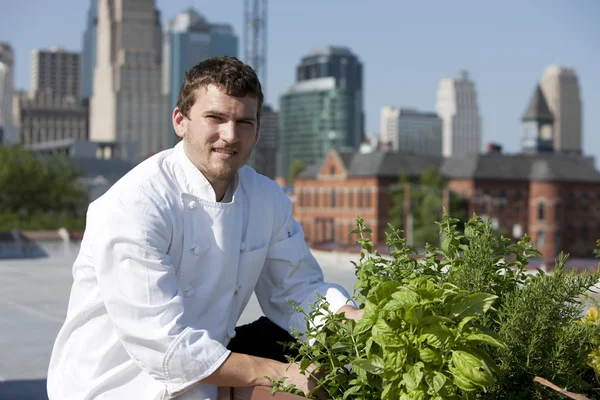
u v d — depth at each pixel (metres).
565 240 89.12
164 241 2.44
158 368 2.34
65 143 129.50
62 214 54.81
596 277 2.38
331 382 2.26
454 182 87.38
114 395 2.43
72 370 2.48
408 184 76.00
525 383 2.36
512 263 2.61
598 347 2.47
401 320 2.08
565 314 2.40
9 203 57.81
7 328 7.32
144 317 2.35
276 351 2.84
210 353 2.34
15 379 5.30
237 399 2.42
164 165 2.54
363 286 2.46
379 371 2.10
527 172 88.94
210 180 2.57
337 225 89.06
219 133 2.47
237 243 2.60
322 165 90.94
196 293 2.54
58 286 10.99
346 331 2.30
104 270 2.38
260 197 2.72
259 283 2.88
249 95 2.47
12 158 58.50
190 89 2.50
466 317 2.04
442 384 1.96
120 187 2.46
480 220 2.62
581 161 92.12
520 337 2.34
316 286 2.79
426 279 2.19
